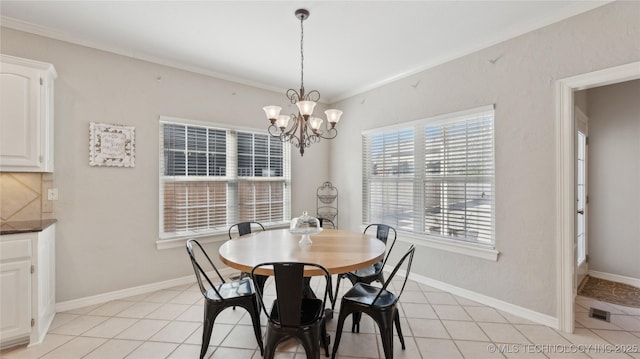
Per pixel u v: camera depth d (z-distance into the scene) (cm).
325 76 374
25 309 211
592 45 217
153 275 317
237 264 185
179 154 338
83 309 271
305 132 255
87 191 279
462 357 200
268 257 198
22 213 252
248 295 205
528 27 249
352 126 434
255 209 400
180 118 333
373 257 198
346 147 445
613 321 248
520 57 256
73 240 272
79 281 275
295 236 267
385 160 389
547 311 241
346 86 412
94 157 281
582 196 346
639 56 198
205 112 353
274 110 236
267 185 413
